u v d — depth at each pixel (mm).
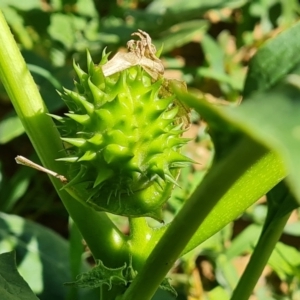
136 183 116
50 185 269
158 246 102
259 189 117
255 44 333
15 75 127
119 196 117
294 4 323
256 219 229
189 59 346
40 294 181
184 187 207
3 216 198
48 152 127
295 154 58
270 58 120
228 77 285
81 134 115
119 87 115
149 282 106
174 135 117
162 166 115
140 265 129
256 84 120
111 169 114
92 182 116
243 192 117
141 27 292
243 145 81
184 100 72
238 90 299
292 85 65
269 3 327
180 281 225
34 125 128
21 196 266
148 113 114
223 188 88
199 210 93
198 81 312
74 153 118
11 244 191
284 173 114
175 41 287
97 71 119
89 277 123
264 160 112
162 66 121
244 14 328
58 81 252
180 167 119
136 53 119
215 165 87
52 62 295
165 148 116
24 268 185
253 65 120
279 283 246
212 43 302
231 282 211
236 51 328
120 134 112
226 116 61
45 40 302
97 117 113
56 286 183
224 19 347
